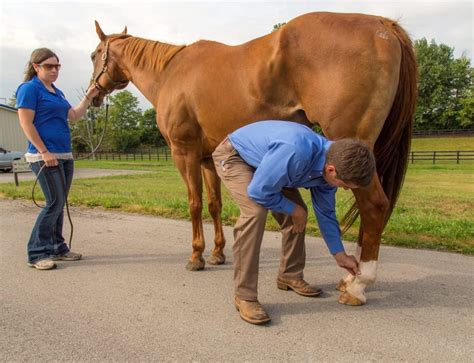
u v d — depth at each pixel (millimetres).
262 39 3211
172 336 2561
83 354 2361
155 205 7012
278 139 2434
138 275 3697
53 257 4105
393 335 2531
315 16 2973
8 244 4773
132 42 4355
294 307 2986
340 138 2834
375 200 2717
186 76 3623
